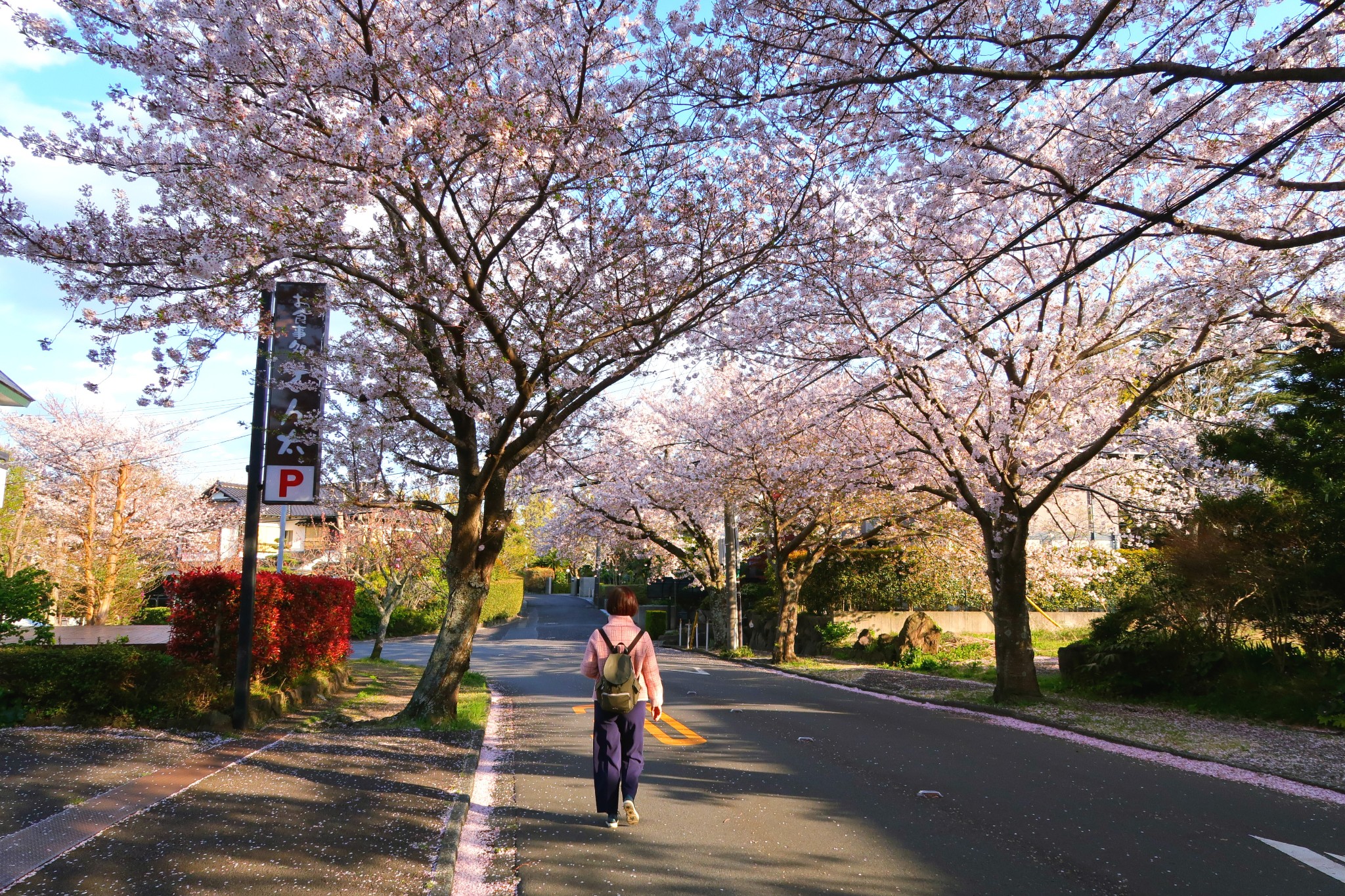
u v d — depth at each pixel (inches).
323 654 484.4
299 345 363.3
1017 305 382.6
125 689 325.4
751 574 1339.8
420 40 295.7
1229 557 479.5
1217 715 449.7
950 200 410.9
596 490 976.9
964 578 983.0
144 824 196.7
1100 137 336.2
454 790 242.8
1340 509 429.1
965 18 301.7
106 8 270.1
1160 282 455.2
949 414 531.8
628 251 380.2
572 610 2197.3
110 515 1092.5
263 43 274.1
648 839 209.3
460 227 386.6
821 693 588.1
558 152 312.0
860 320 520.1
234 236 287.0
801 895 170.7
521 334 406.0
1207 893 174.6
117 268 284.2
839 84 291.3
